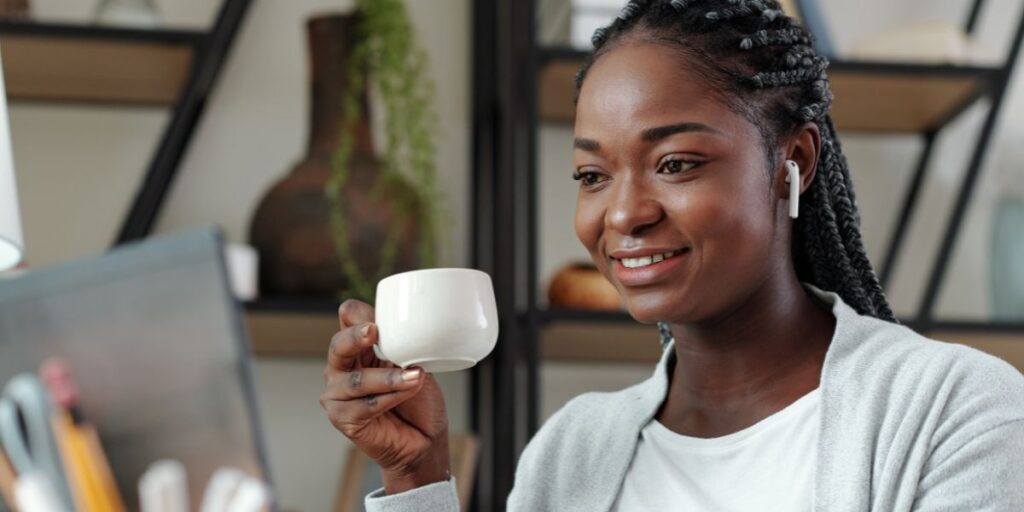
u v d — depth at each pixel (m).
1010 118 2.92
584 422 1.41
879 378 1.18
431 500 1.27
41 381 0.76
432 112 2.79
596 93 1.23
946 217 2.90
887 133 2.91
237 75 2.80
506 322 2.52
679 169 1.19
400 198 2.58
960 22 2.94
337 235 2.53
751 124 1.21
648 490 1.30
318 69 2.62
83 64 2.58
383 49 2.62
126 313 0.76
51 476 0.76
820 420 1.18
